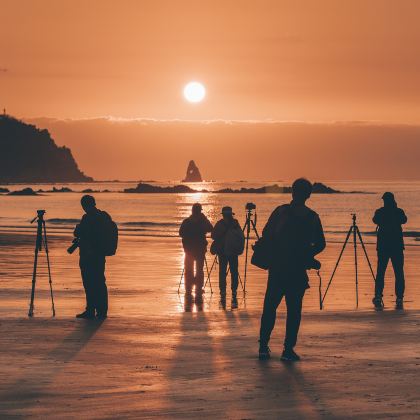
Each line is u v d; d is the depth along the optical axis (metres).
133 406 9.33
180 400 9.61
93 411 9.10
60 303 21.98
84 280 17.61
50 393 9.98
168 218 116.38
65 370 11.39
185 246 24.09
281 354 12.63
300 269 12.35
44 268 33.28
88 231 17.52
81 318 17.17
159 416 8.87
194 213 24.19
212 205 183.00
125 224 90.00
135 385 10.44
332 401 9.51
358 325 15.57
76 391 10.09
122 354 12.65
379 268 21.66
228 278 29.92
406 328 15.16
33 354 12.62
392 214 21.59
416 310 18.00
